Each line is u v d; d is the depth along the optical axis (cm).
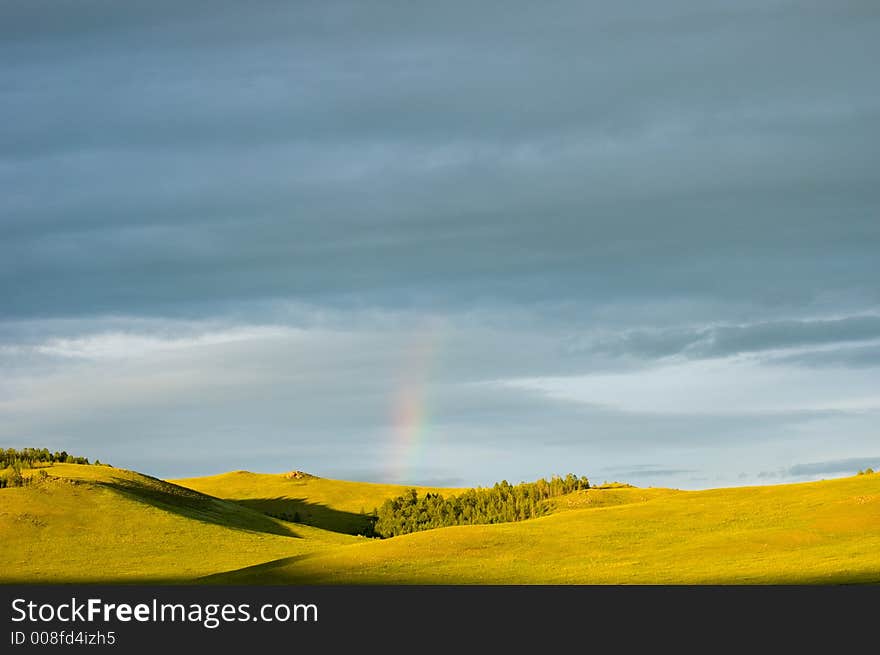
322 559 7681
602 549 7569
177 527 11700
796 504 8700
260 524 13762
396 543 8012
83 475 13588
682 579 6116
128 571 9656
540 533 8250
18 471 12875
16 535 10900
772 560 6562
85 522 11525
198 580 7594
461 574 6875
